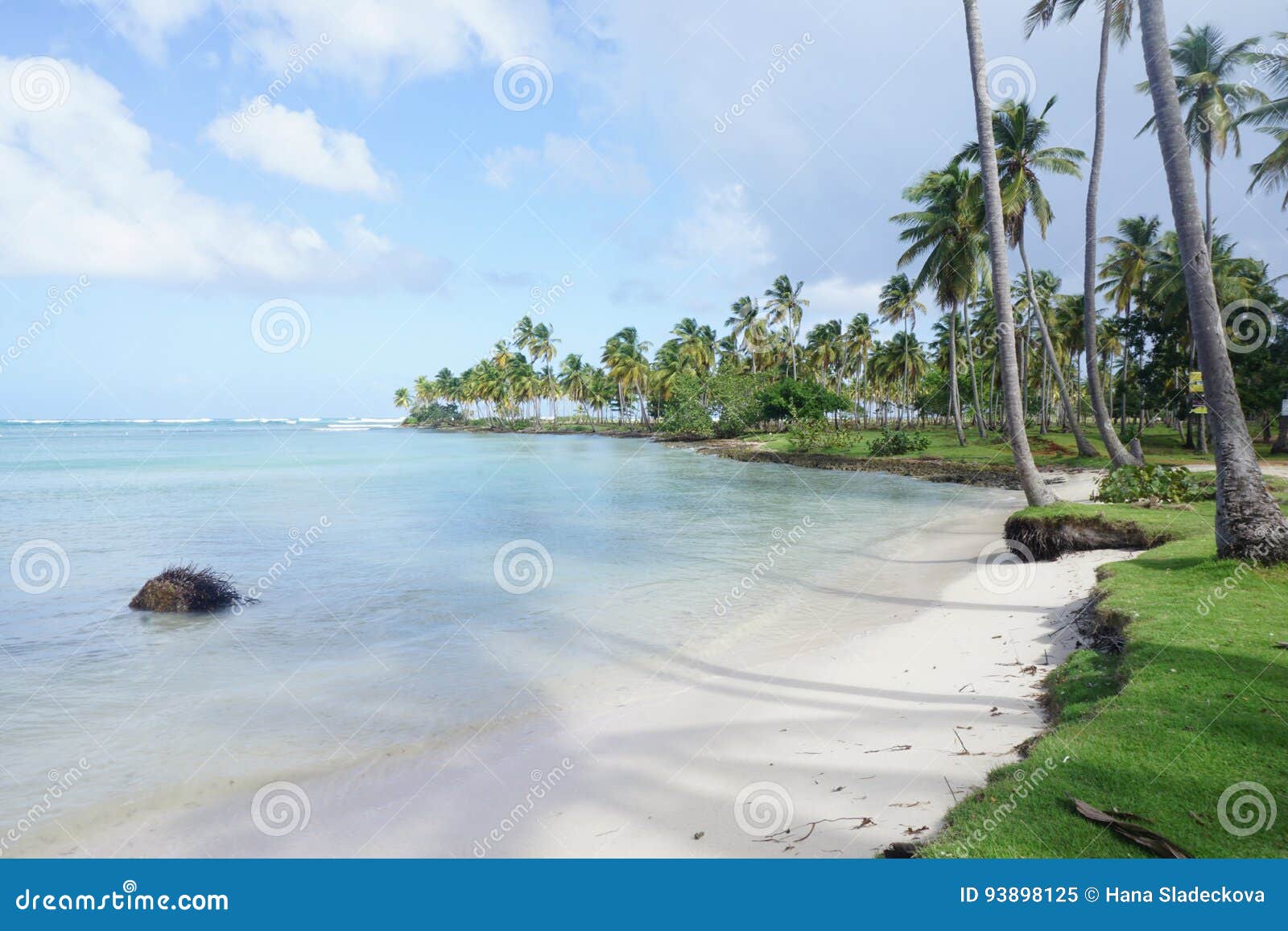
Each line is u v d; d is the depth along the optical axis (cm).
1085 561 1323
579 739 706
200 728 745
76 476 4372
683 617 1166
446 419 17825
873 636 1014
